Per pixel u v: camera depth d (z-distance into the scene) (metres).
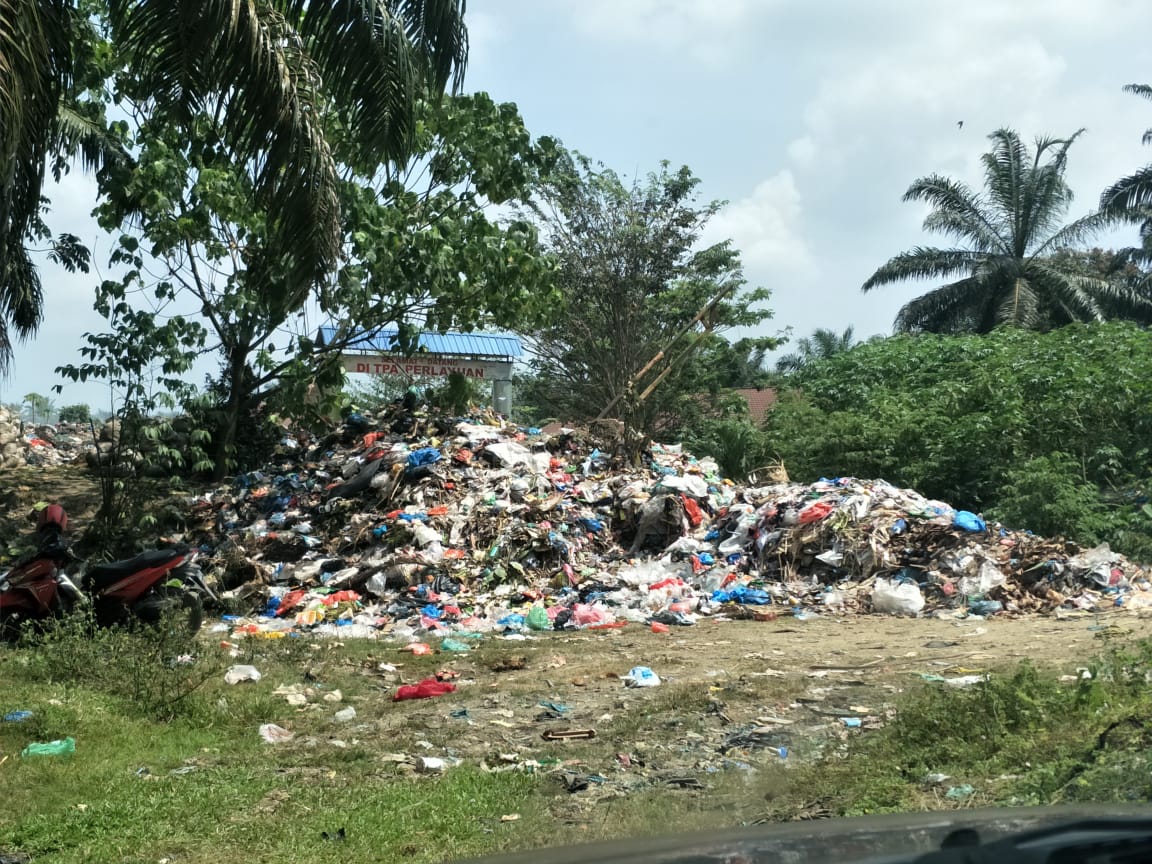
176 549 9.87
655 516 14.69
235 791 5.54
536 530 14.00
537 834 4.78
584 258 30.22
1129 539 14.03
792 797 5.14
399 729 6.95
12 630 9.12
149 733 6.73
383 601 12.61
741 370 47.28
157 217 15.44
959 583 11.97
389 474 15.62
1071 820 1.44
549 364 31.47
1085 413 18.50
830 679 7.97
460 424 17.36
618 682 8.23
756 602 12.37
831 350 55.34
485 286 17.17
